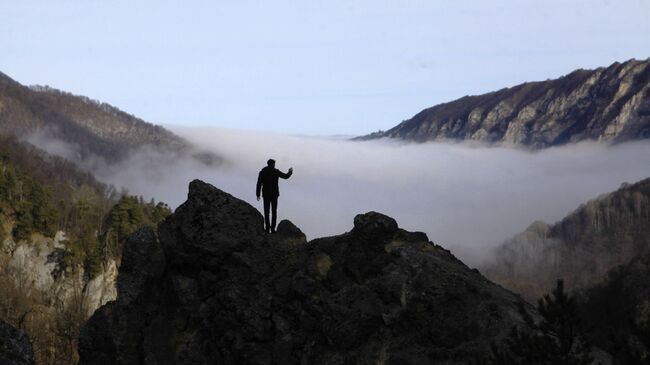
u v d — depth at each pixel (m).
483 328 15.06
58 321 58.56
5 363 16.02
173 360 17.84
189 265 19.02
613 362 11.43
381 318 16.17
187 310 18.48
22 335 17.06
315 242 18.89
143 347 18.31
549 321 12.13
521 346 12.24
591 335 11.90
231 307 17.70
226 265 18.62
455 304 15.78
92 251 137.00
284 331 17.06
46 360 53.59
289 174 20.19
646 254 116.06
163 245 19.31
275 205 20.16
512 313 15.23
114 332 18.92
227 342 17.53
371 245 17.91
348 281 17.44
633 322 11.12
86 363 19.47
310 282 17.30
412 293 16.11
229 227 18.92
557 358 11.84
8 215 143.38
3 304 94.75
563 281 12.31
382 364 15.38
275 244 19.22
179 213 19.52
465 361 14.64
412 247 17.52
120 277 19.75
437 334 15.42
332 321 16.33
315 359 16.33
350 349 16.03
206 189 19.52
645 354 10.88
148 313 19.23
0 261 130.25
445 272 16.48
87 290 132.00
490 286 16.86
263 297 17.73
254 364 17.05
